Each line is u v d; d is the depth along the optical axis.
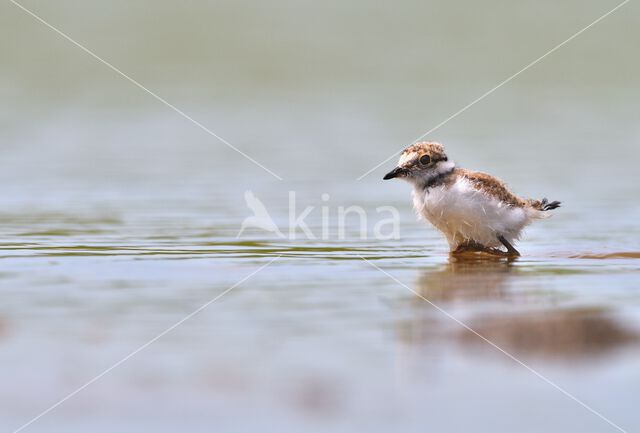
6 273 9.18
